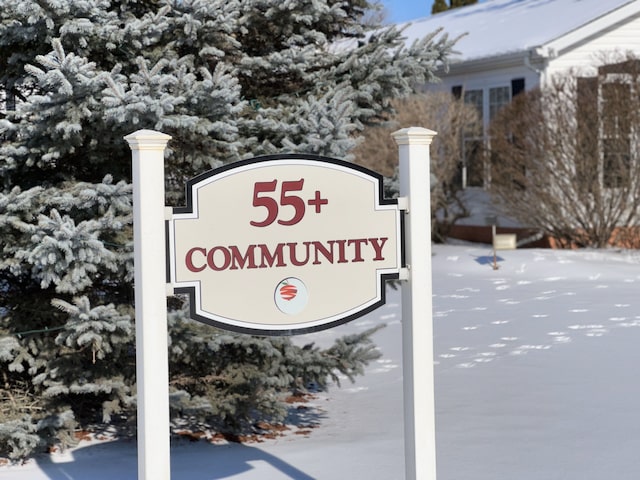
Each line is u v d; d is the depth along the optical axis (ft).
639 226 58.39
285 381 24.12
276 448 23.06
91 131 21.84
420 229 16.99
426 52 26.37
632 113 57.16
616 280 48.06
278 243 16.38
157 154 15.53
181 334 22.76
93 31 21.91
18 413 22.80
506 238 53.62
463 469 20.06
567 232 59.57
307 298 16.55
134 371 23.36
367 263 16.88
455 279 50.60
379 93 26.37
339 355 25.11
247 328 16.26
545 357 31.60
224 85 21.62
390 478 19.77
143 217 15.48
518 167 60.39
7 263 21.43
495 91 68.39
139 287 15.66
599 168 57.98
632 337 34.17
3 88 24.09
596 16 63.31
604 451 20.94
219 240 16.07
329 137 23.00
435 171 66.59
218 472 20.86
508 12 79.92
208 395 23.97
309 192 16.52
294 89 26.81
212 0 22.85
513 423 23.73
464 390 27.73
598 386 27.27
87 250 20.06
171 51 23.45
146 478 15.70
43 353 22.74
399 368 32.14
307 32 25.53
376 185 16.85
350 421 25.70
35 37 21.95
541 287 46.83
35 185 23.15
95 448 23.34
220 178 16.05
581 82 58.70
